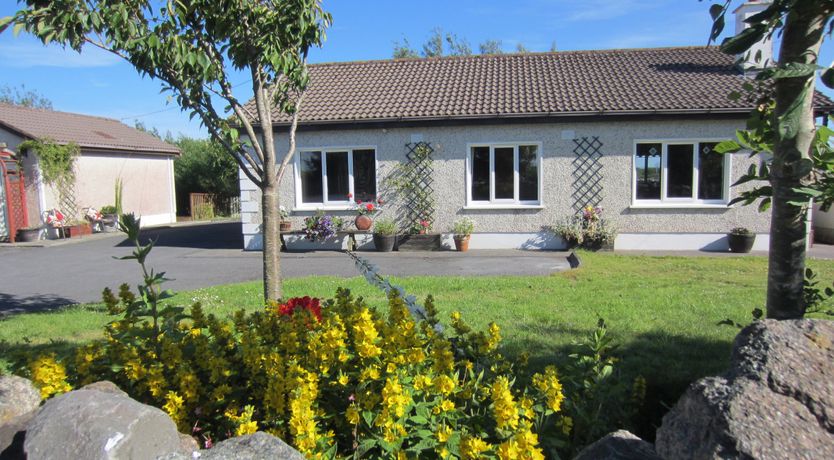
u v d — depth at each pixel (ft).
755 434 5.27
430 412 8.46
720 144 8.25
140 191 83.46
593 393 10.20
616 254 42.50
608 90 48.16
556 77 52.60
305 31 17.15
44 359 9.64
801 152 6.86
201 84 16.22
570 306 22.79
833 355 6.11
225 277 36.37
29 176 65.77
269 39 16.14
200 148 107.96
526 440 7.23
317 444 7.94
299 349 10.09
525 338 17.71
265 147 17.97
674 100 44.78
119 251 52.29
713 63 52.06
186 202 105.60
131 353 9.91
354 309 11.60
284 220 49.11
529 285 28.63
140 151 82.23
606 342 11.19
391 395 7.78
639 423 11.20
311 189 49.80
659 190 46.03
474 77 54.34
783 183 7.32
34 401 8.69
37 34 13.05
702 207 44.91
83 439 6.65
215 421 9.55
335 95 52.19
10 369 11.08
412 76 55.83
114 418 6.91
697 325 19.39
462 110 46.65
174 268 40.57
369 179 49.21
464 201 47.88
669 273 32.73
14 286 34.60
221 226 83.20
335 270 37.70
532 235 47.42
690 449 5.74
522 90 50.06
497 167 47.70
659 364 15.01
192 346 10.54
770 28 6.64
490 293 26.48
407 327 9.52
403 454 7.57
